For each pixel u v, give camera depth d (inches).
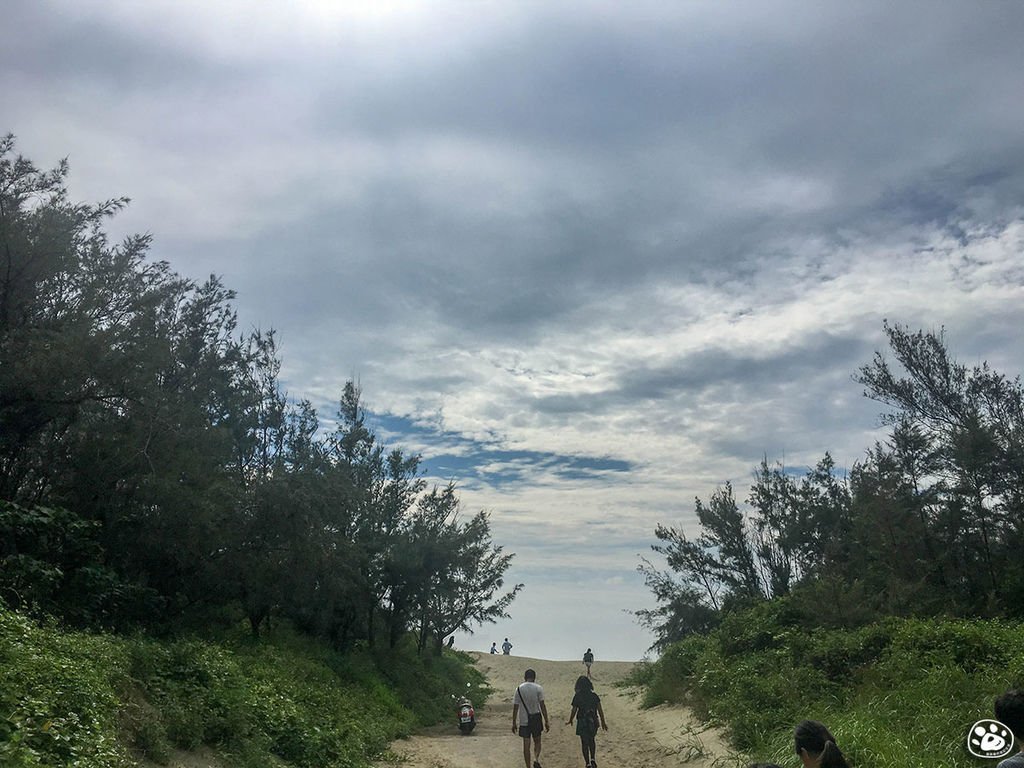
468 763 611.5
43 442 663.8
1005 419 1031.0
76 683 343.9
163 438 679.1
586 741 563.2
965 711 418.6
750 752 517.7
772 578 1314.0
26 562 522.9
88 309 664.4
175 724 402.9
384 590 1111.6
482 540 1254.3
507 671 1766.7
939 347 1098.7
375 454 1119.0
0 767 245.3
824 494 1323.8
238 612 911.0
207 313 813.2
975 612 877.8
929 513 1010.1
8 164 634.8
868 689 537.3
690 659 964.6
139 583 670.5
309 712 569.6
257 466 892.6
